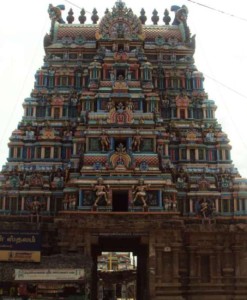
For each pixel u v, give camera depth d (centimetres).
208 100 6975
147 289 5544
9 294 4547
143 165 5981
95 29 7644
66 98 6975
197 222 6006
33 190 6150
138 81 6762
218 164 6525
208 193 6181
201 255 5756
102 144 6134
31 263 4672
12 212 6094
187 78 7188
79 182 5788
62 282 4481
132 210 5684
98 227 5438
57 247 5569
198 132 6750
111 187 5781
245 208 6100
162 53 7406
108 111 6419
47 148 6512
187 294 5628
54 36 7531
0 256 4697
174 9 8194
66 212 5500
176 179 6347
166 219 5512
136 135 6178
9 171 6303
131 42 7144
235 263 5694
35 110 6875
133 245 6481
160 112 6850
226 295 5641
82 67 7256
